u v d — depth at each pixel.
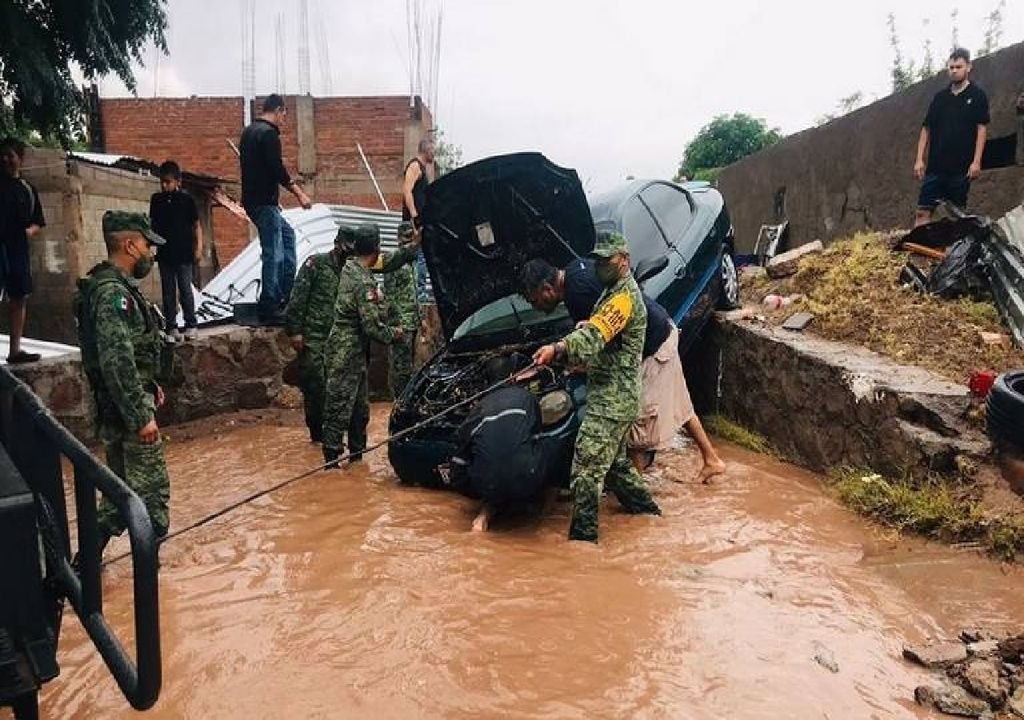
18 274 6.86
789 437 6.45
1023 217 6.56
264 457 6.87
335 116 18.23
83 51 8.53
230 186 18.12
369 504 5.35
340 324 6.19
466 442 4.88
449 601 3.76
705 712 2.83
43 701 2.99
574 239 5.91
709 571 4.13
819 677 3.05
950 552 4.18
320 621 3.57
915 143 9.88
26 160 10.51
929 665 3.12
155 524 4.26
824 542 4.53
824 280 7.88
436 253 6.12
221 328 8.87
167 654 3.29
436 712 2.85
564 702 2.90
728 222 8.07
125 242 4.20
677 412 5.59
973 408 4.76
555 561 4.28
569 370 5.29
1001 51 8.46
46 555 2.45
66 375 7.05
